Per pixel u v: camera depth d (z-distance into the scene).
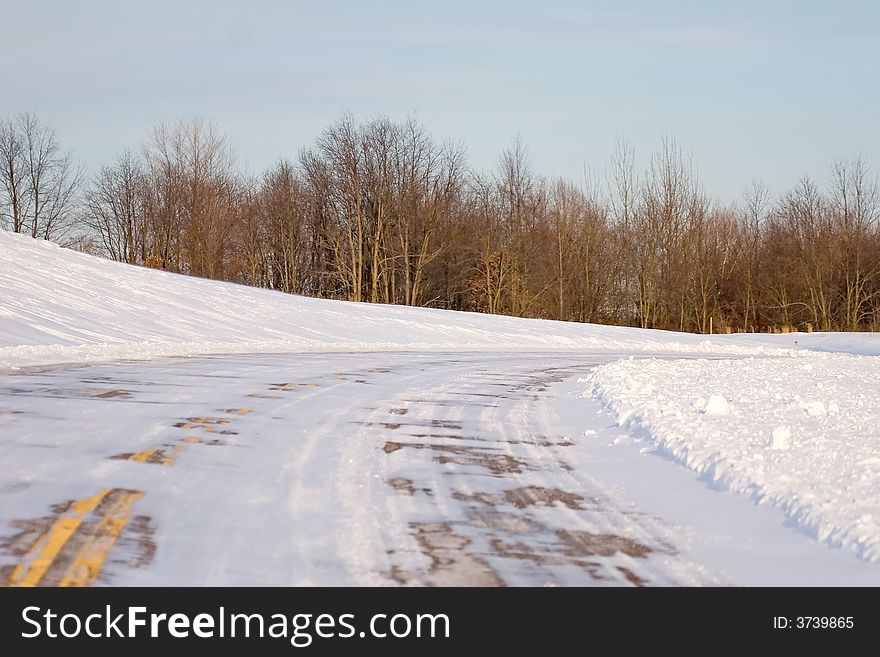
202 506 10.12
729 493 11.48
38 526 9.00
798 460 12.70
